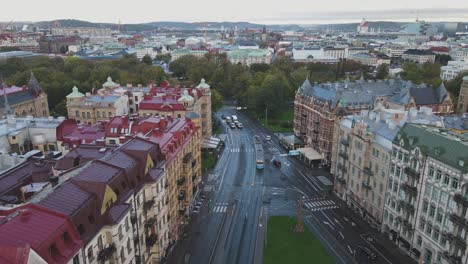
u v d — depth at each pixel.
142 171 71.31
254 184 127.12
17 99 160.75
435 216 76.69
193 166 110.75
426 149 78.62
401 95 175.88
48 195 51.62
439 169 74.88
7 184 68.56
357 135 104.12
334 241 92.44
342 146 113.62
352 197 109.06
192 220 102.56
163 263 81.38
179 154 94.50
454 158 71.94
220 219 103.31
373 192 98.69
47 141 113.94
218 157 153.38
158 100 148.38
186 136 104.38
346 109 141.50
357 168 105.19
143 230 70.88
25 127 113.56
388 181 91.69
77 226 50.34
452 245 72.00
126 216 61.06
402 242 87.62
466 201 67.81
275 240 92.88
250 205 111.81
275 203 113.12
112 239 56.19
